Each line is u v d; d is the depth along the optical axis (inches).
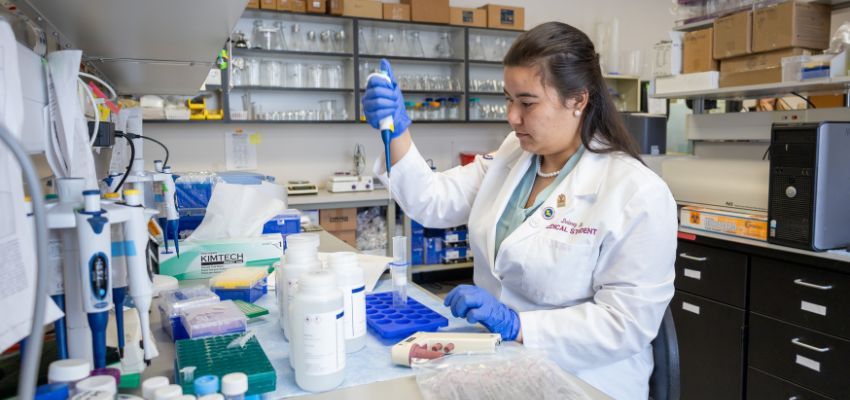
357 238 165.6
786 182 81.0
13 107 27.0
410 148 57.0
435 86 175.5
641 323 42.6
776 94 109.4
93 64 67.9
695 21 112.3
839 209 79.3
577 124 48.6
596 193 46.5
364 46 168.4
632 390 46.8
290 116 160.9
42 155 37.8
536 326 42.5
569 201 47.5
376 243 167.5
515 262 48.1
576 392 31.9
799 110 97.5
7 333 24.3
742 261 88.4
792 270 81.5
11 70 27.0
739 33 100.0
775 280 83.9
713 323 93.8
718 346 93.2
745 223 89.5
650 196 43.6
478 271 56.0
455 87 179.2
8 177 25.2
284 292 40.6
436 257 174.9
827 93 106.2
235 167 164.7
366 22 165.8
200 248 58.3
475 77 189.8
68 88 36.5
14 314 25.0
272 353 38.4
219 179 74.4
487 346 36.9
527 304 50.9
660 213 43.6
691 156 126.1
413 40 173.8
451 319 45.4
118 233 32.2
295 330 32.5
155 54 61.6
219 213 63.7
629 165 46.3
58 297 30.2
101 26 47.2
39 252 18.7
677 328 100.4
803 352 80.7
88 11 41.8
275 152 169.2
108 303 29.9
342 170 177.5
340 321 32.9
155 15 43.4
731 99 120.5
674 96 114.7
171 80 84.3
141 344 34.5
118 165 62.4
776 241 83.0
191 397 26.7
